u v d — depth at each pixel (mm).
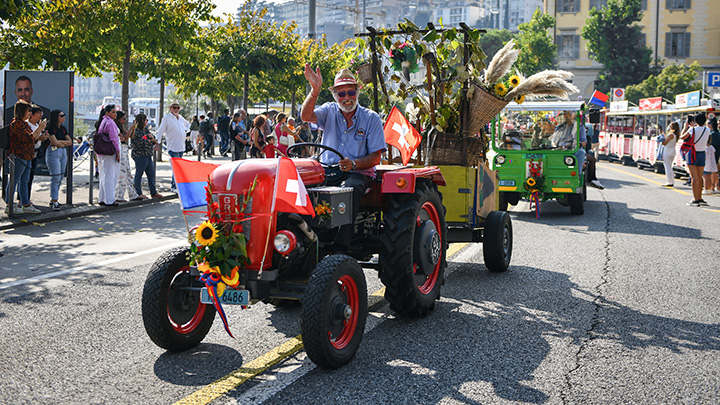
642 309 6059
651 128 26688
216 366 4496
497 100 7129
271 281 4508
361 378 4297
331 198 4805
